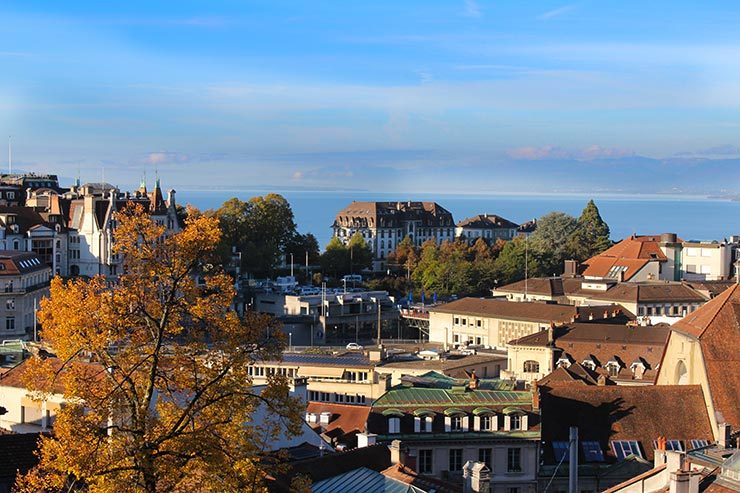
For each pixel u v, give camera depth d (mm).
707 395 138500
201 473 67688
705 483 77812
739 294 149625
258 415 98500
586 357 197125
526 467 127125
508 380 168750
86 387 65812
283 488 80938
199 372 67500
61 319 65750
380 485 84312
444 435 125125
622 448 132125
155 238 68688
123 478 63312
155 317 67188
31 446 78875
